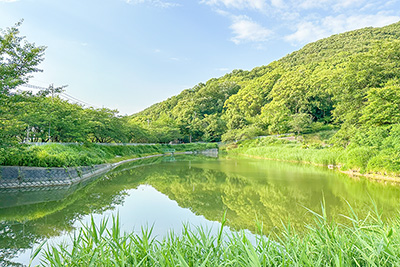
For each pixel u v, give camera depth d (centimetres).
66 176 1623
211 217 960
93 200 1247
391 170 1681
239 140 5725
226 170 2372
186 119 6856
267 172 2188
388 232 317
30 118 1705
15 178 1420
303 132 4547
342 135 2566
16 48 1150
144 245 328
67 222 905
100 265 304
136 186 1630
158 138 5350
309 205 1116
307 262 265
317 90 5006
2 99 1084
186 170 2417
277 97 5672
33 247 685
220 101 8638
